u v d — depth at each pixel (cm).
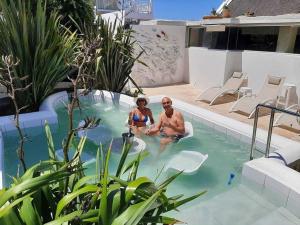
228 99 957
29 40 665
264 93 814
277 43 1043
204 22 1130
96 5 1653
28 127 588
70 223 153
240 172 455
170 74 1236
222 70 1034
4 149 520
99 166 228
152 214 171
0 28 641
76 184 179
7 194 141
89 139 543
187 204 362
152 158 492
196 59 1173
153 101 850
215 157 516
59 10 986
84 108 804
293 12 1092
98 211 153
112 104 845
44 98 742
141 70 1151
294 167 429
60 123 662
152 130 577
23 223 150
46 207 175
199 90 1120
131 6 1561
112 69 901
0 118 582
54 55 700
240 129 589
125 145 235
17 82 644
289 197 348
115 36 895
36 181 147
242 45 1162
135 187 161
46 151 521
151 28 1120
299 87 830
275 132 631
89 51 199
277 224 315
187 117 742
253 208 348
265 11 1222
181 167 455
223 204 355
